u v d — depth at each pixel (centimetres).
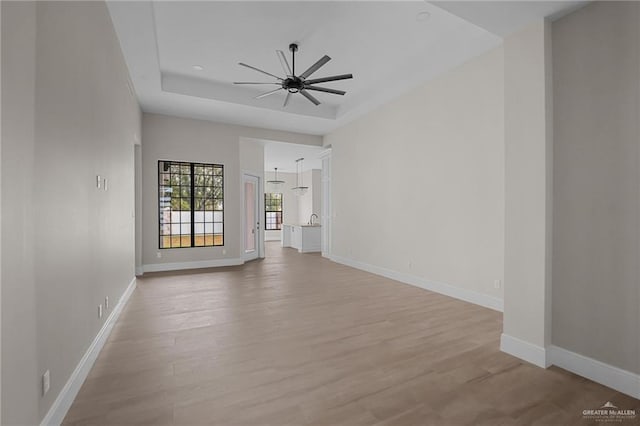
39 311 155
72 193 202
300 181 1362
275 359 256
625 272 215
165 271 635
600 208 227
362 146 654
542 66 248
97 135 262
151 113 625
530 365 250
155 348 275
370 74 511
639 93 209
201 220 680
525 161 260
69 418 181
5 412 122
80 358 217
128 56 395
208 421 180
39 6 159
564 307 246
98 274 264
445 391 212
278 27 374
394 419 183
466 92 429
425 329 324
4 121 123
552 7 235
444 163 463
